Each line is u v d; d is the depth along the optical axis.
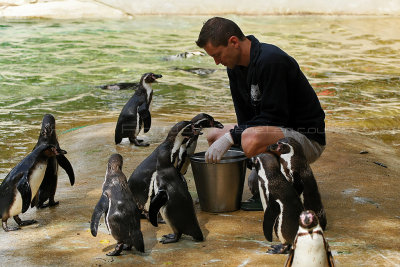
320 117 5.22
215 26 4.98
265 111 4.97
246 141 4.90
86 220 5.01
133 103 7.80
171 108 10.26
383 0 23.91
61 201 5.55
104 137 8.22
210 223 4.89
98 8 22.70
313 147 5.17
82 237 4.63
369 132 8.79
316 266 3.38
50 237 4.64
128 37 18.22
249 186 5.40
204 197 5.16
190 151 5.52
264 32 19.25
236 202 5.20
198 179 5.15
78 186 6.05
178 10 23.34
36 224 4.95
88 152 7.46
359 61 14.69
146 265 4.07
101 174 6.49
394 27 20.33
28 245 4.48
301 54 15.57
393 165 6.86
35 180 4.86
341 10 23.62
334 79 12.62
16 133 8.66
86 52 15.69
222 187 5.07
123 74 13.22
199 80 12.78
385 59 14.99
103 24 20.66
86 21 21.38
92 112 10.09
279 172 4.22
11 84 12.05
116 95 11.36
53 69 13.59
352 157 7.04
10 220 5.13
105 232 4.75
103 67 13.93
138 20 21.86
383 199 5.46
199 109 10.19
